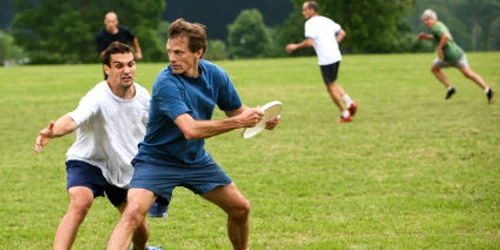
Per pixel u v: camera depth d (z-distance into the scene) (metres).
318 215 8.45
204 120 5.93
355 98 20.70
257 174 10.72
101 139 6.43
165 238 7.75
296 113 17.62
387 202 8.92
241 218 6.47
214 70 6.14
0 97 23.42
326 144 13.08
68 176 6.46
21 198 9.59
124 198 6.73
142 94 6.52
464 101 18.94
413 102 19.19
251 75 31.38
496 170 10.50
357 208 8.71
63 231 6.07
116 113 6.38
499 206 8.62
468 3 116.88
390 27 93.69
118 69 6.27
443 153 11.84
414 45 96.31
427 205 8.74
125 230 5.75
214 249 7.35
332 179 10.27
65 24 95.31
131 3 96.62
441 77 18.61
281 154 12.26
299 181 10.19
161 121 5.96
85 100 6.32
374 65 36.47
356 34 91.12
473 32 116.62
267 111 6.25
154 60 96.25
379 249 7.14
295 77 29.59
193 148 6.07
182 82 5.88
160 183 6.01
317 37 15.88
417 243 7.26
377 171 10.73
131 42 17.59
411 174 10.44
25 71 40.62
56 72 38.62
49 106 20.52
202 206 9.06
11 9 148.00
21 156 12.66
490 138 13.02
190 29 5.78
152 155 6.07
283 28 106.56
